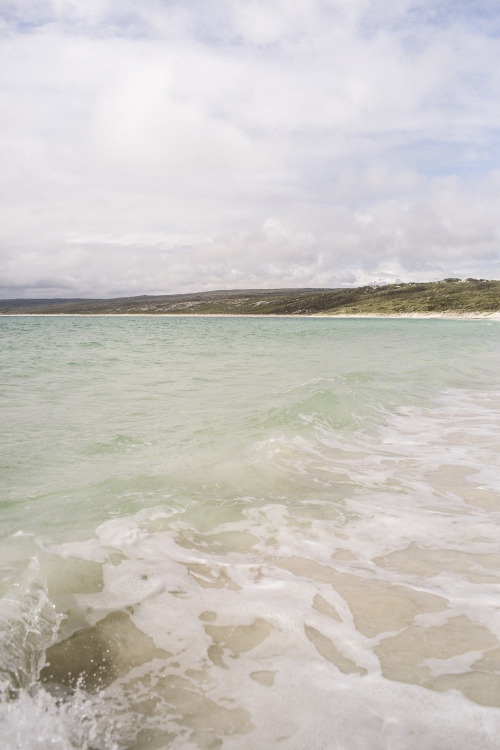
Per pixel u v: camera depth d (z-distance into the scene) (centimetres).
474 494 399
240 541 306
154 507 355
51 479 413
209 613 226
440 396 894
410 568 273
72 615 220
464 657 194
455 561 282
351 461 489
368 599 238
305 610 229
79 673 184
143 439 549
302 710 167
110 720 163
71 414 682
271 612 227
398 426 655
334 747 151
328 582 256
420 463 486
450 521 343
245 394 848
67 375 1115
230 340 2634
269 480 424
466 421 689
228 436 562
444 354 1747
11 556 271
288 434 570
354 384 942
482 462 491
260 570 269
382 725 159
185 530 319
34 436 559
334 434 590
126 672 186
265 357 1608
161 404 758
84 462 463
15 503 357
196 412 696
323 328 4512
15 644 196
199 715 166
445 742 152
